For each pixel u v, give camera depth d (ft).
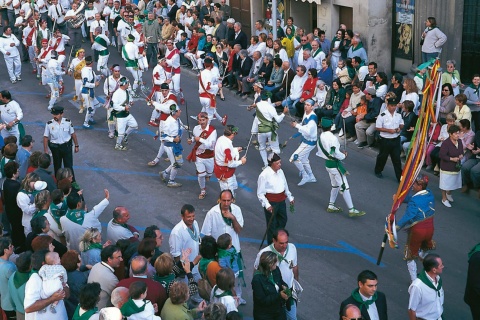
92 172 61.00
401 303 41.47
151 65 87.56
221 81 71.61
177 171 60.23
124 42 87.30
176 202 55.01
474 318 36.37
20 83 84.94
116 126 64.23
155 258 36.52
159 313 33.71
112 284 34.88
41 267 34.47
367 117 60.54
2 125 55.01
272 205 45.21
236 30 81.15
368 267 45.19
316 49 72.33
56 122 54.65
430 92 41.34
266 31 88.58
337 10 80.02
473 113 58.95
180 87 78.33
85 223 41.60
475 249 36.09
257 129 57.82
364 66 65.00
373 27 74.74
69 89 81.30
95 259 37.96
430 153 54.80
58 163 55.57
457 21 67.62
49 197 42.78
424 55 69.41
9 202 45.83
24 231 45.70
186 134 66.74
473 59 67.97
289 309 35.76
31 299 33.63
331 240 48.39
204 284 35.40
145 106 74.64
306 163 55.42
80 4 93.04
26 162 51.01
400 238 47.98
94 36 91.35
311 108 54.24
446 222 49.44
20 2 99.04
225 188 50.88
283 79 69.56
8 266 36.27
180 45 85.40
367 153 60.59
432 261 33.71
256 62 73.77
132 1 99.25
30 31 86.33
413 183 41.57
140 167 61.52
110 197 56.65
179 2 94.02
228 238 36.73
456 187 50.83
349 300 31.45
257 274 34.37
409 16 72.69
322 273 44.75
